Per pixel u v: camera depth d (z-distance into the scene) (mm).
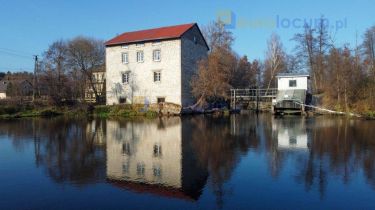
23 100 47594
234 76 59188
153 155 13422
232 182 9266
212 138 18516
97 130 23516
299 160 12164
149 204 7504
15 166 11664
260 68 77188
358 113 35156
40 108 44781
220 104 49531
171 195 8117
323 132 20734
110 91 49875
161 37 45406
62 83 48500
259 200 7734
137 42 47469
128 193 8312
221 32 58562
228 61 51844
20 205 7586
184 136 19500
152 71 46656
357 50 43281
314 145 15648
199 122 30000
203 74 43719
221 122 29766
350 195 8070
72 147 15773
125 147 15555
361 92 38688
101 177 9930
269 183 9133
